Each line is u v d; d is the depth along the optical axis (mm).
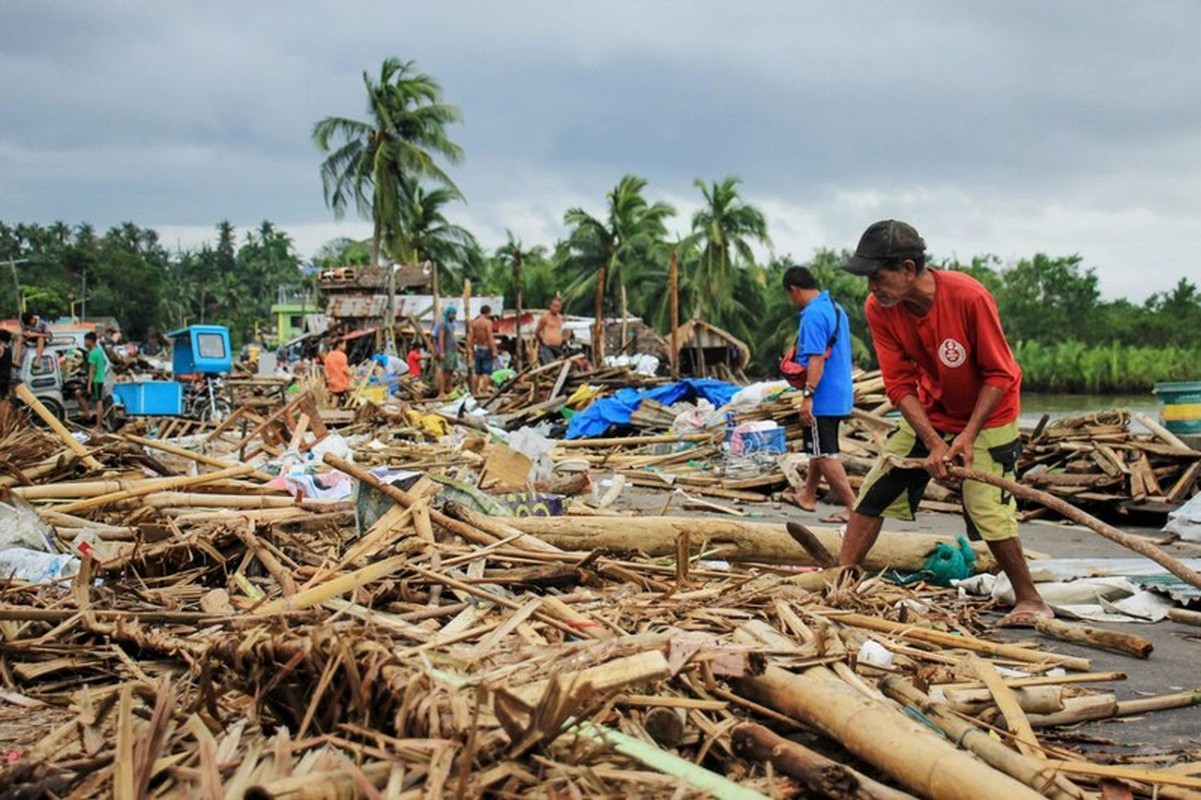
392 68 52906
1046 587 5262
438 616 4090
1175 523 8164
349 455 9195
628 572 4848
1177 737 3369
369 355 37094
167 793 2559
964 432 4824
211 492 7293
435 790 2326
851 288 70188
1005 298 89250
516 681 2902
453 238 57062
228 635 3418
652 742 2842
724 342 37250
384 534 4934
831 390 8336
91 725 3127
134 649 4047
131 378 24312
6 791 2582
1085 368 74250
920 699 3186
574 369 20734
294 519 5973
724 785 2498
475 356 22172
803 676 3117
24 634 4152
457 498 5695
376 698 2797
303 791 2334
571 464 10547
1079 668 3961
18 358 17594
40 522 5875
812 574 5051
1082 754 3203
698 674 3160
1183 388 10273
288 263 159500
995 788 2484
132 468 8367
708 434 13023
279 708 3111
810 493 9266
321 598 4188
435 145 53281
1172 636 4754
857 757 2879
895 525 8516
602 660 3023
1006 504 4840
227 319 120875
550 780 2443
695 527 5734
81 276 107562
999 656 4047
